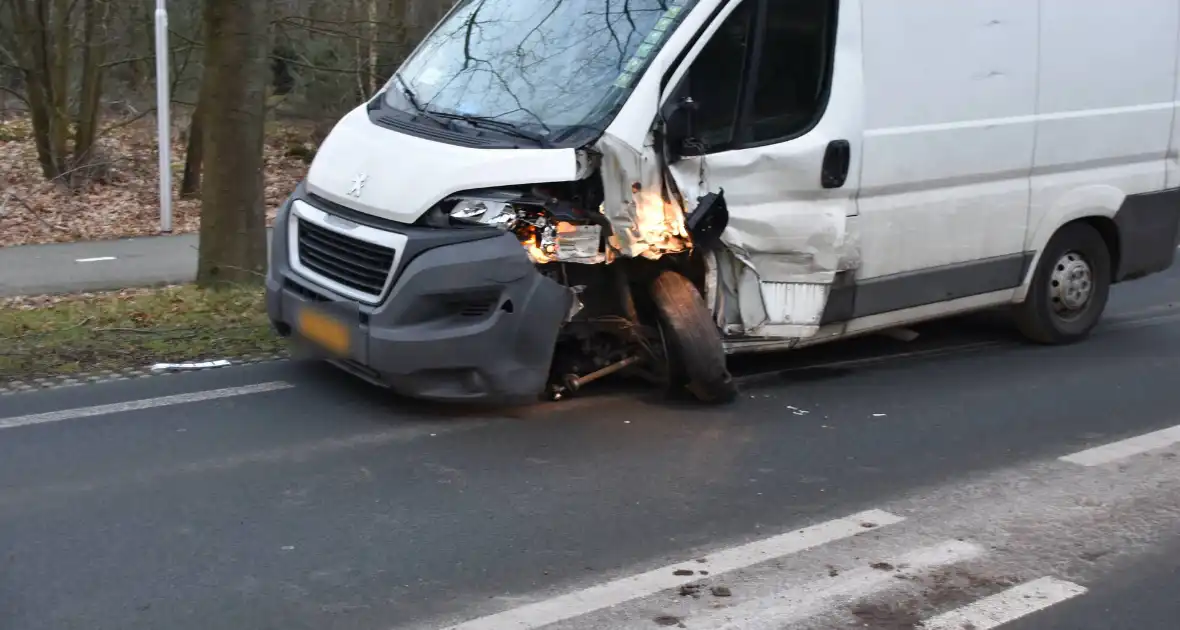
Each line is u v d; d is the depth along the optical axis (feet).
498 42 21.88
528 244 18.89
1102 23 25.64
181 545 14.92
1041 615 14.02
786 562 15.16
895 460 19.29
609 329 20.61
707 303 21.01
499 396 18.93
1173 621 13.99
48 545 14.76
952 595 14.42
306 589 13.87
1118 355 26.89
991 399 22.99
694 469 18.43
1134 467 19.31
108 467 17.43
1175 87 27.43
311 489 16.89
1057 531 16.53
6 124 84.33
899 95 22.30
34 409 19.97
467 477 17.63
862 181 21.93
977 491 17.99
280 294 21.06
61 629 12.72
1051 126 24.97
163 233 53.83
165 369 22.56
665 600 13.94
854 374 24.49
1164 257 28.25
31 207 59.21
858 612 13.85
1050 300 26.86
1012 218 24.79
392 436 19.25
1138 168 27.12
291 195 21.93
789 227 21.07
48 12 63.98
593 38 20.67
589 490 17.35
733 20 20.13
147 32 66.28
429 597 13.79
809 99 21.18
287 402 20.77
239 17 30.68
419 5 58.85
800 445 19.80
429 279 18.49
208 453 18.15
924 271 23.53
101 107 72.08
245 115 31.24
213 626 12.91
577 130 19.16
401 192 19.06
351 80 65.62
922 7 22.50
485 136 19.56
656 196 19.43
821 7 21.12
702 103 19.93
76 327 25.91
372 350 18.92
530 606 13.65
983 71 23.58
